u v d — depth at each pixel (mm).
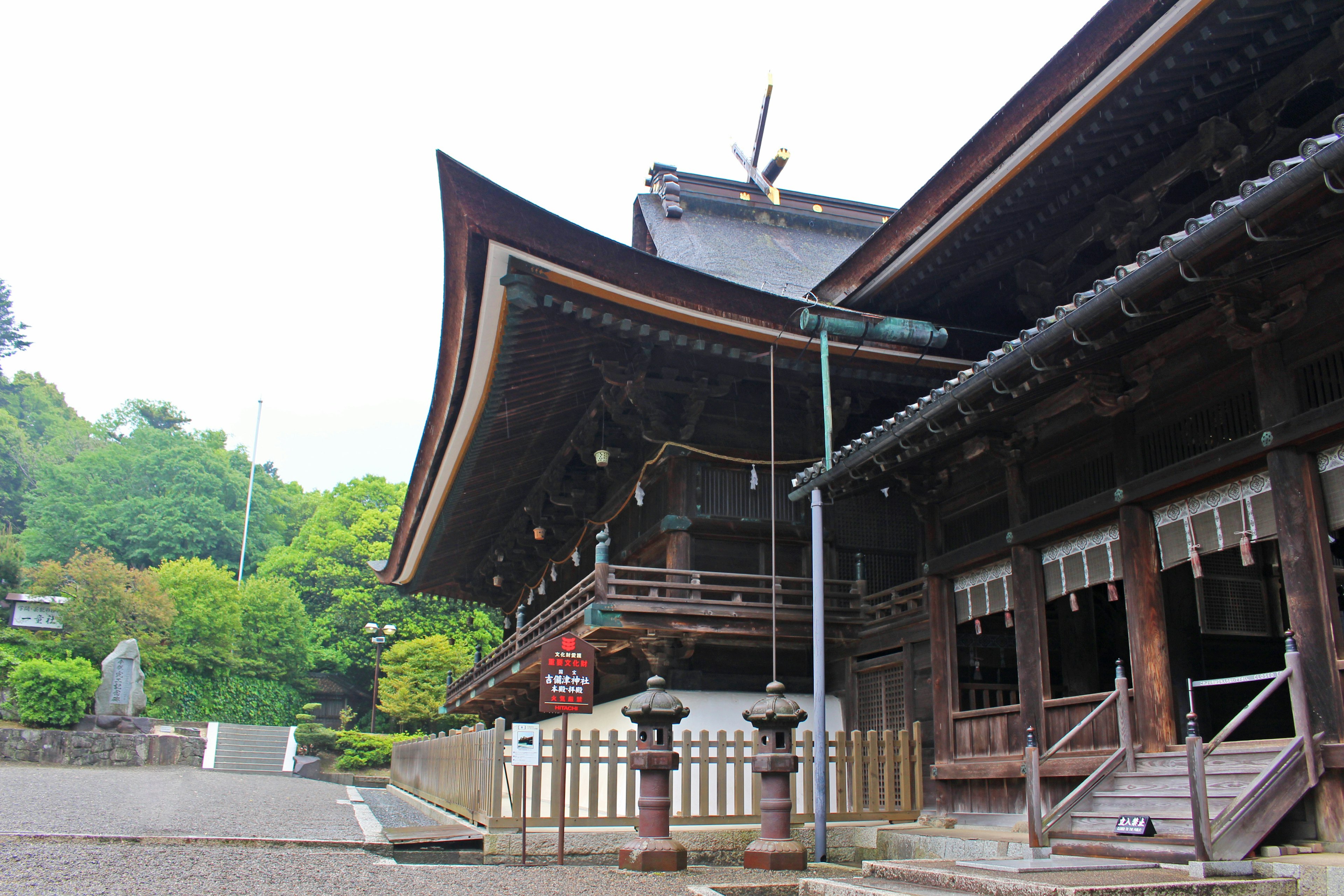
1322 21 7809
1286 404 7078
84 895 5527
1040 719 9430
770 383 13617
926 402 8633
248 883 6312
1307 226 5555
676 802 10961
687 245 21891
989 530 10852
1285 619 11148
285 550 65562
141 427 74938
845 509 14219
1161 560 8469
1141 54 8219
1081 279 11461
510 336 12023
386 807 17141
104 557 41750
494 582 27359
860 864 9727
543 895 6379
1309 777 6113
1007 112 9547
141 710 37438
